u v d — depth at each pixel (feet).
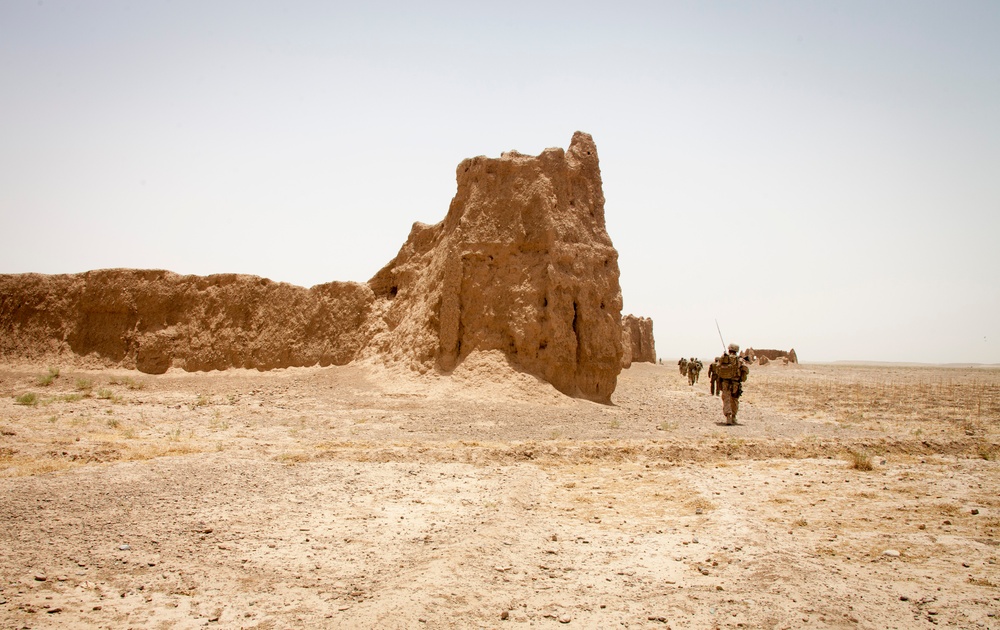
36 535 24.39
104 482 31.99
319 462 38.73
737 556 24.38
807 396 97.96
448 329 80.07
